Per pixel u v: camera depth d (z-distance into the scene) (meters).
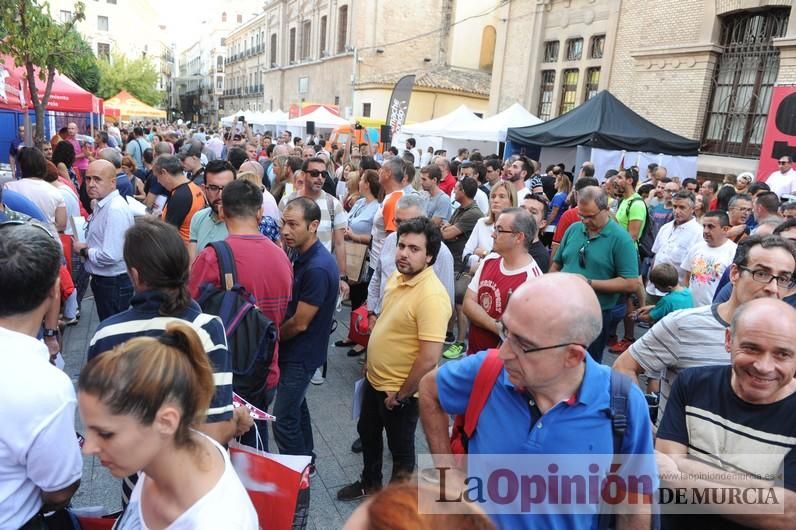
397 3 30.14
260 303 2.59
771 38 12.02
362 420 3.00
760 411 1.76
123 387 1.18
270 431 3.75
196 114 84.44
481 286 3.41
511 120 13.26
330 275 2.99
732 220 5.50
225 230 3.82
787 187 9.71
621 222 6.93
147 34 65.81
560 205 7.98
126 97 30.41
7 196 3.87
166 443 1.26
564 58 17.77
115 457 1.22
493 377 1.62
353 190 7.04
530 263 3.30
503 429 1.57
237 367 2.33
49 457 1.51
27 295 1.60
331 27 32.91
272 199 4.71
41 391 1.48
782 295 2.26
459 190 5.39
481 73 30.66
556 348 1.42
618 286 3.85
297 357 3.00
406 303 2.71
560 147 10.71
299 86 38.06
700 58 13.21
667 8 14.01
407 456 2.85
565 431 1.49
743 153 12.65
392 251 3.93
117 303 4.19
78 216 4.98
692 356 2.34
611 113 10.50
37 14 6.63
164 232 1.88
